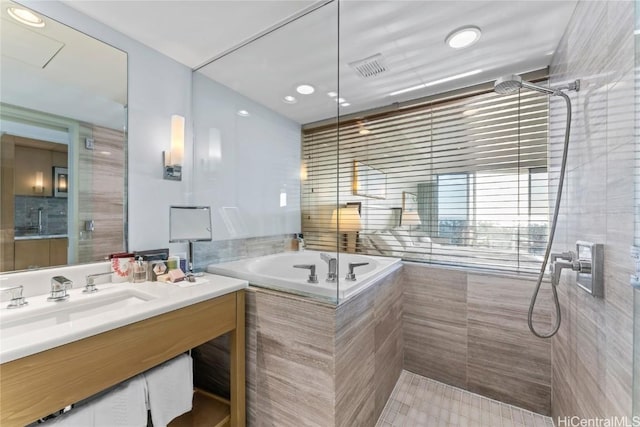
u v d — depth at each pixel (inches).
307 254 88.0
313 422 50.1
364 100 90.5
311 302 51.3
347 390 51.6
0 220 47.7
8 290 44.3
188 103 75.5
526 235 75.3
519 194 76.2
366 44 64.7
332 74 75.5
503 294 71.7
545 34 60.5
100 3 53.6
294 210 91.4
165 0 52.4
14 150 49.3
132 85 64.2
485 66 73.0
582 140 49.9
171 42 65.7
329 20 57.2
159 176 69.2
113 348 37.6
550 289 66.6
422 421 64.5
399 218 92.1
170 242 69.9
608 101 40.0
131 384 41.7
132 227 64.0
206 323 50.9
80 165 56.6
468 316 76.2
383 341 69.0
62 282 48.2
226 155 82.7
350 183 89.3
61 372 32.9
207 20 58.3
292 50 67.7
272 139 90.5
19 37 49.8
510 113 77.6
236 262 81.5
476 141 82.4
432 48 66.0
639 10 31.3
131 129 64.1
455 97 84.5
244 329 59.1
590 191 46.1
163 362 46.5
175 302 45.4
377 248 93.6
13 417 29.4
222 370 64.7
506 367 71.1
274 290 58.5
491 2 51.8
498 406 69.9
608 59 40.1
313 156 87.2
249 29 61.2
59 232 53.8
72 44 55.4
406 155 91.9
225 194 82.2
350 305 53.2
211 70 77.0
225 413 59.4
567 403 55.7
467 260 82.7
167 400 45.3
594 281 43.0
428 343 81.8
